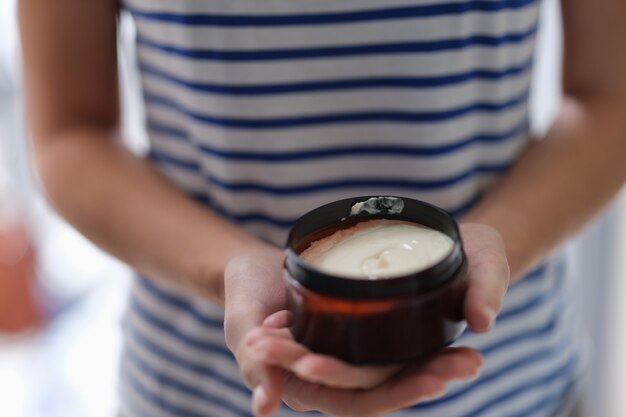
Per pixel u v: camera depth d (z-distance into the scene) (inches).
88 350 58.4
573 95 33.3
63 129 32.5
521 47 30.8
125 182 30.4
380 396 21.2
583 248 50.5
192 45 29.8
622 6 31.4
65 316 60.7
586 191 29.9
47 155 31.8
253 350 21.3
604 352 51.8
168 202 29.7
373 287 20.6
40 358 58.6
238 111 30.2
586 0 31.8
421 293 20.9
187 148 32.1
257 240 28.2
